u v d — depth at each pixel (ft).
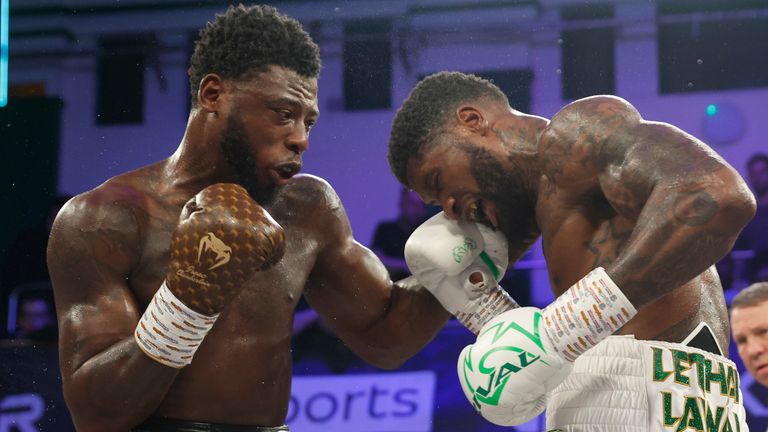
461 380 8.36
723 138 24.53
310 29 25.58
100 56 26.20
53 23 26.13
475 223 9.49
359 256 10.05
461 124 9.25
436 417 20.44
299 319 21.38
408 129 9.43
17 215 25.14
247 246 7.58
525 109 25.27
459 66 25.34
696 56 24.80
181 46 26.17
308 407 20.90
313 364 21.15
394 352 10.32
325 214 9.78
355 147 25.23
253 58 8.52
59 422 21.12
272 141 8.52
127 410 7.98
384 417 20.63
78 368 8.08
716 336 8.56
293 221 9.48
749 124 24.43
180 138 25.99
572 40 25.13
